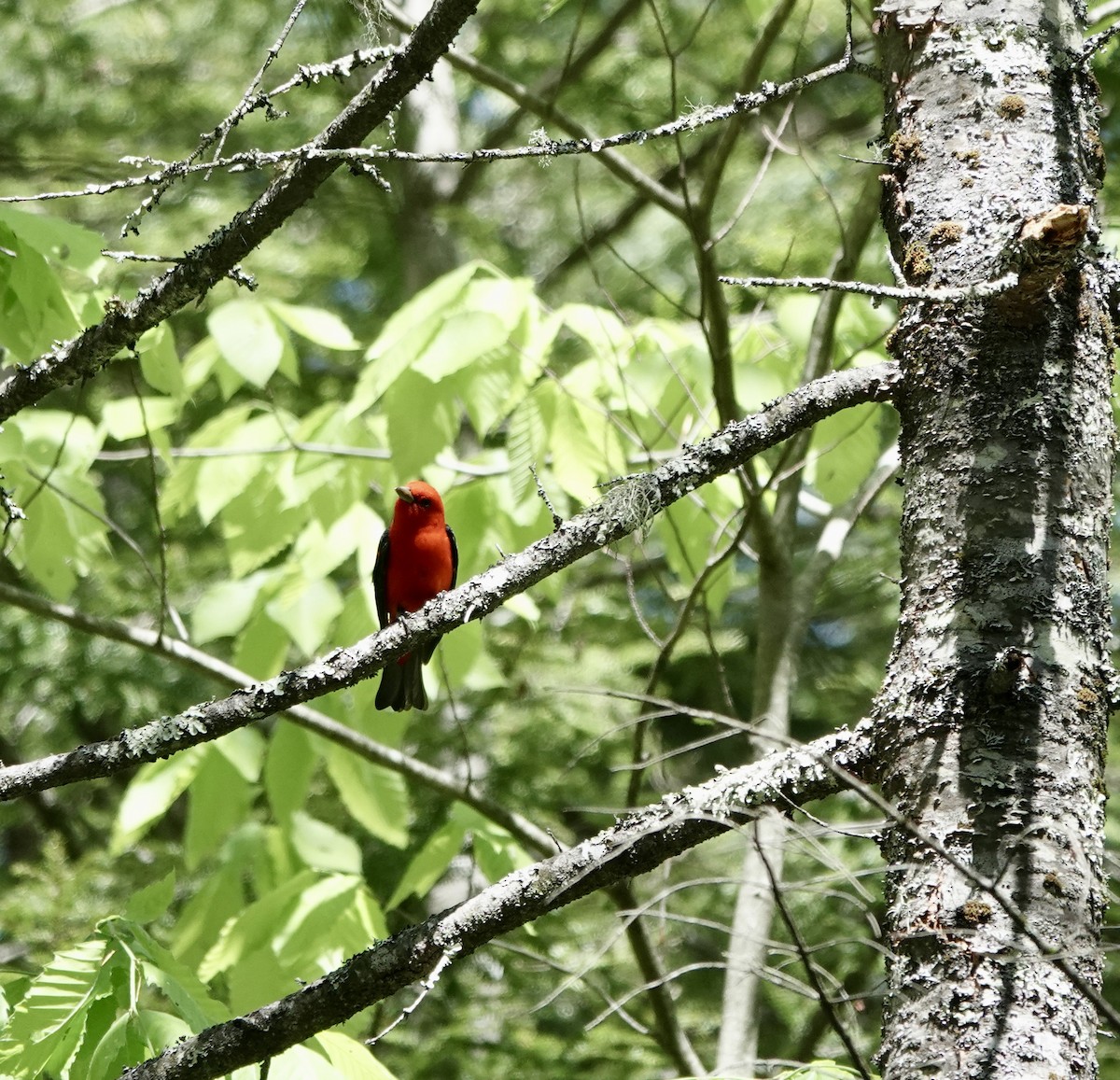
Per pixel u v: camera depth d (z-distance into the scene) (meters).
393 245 21.67
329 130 6.25
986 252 5.60
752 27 16.97
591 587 19.34
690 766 18.56
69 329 8.21
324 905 9.90
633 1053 13.36
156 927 14.88
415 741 16.89
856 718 18.39
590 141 5.89
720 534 10.06
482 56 20.02
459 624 5.83
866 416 9.97
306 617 10.93
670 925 14.07
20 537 10.86
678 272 20.34
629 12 18.47
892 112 6.12
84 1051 6.76
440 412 9.45
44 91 19.70
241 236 6.45
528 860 10.47
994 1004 4.64
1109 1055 12.47
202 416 19.45
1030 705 5.02
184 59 20.59
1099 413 5.52
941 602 5.29
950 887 4.84
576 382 10.14
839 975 12.45
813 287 5.36
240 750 10.96
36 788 5.74
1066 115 5.85
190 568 18.38
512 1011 13.86
